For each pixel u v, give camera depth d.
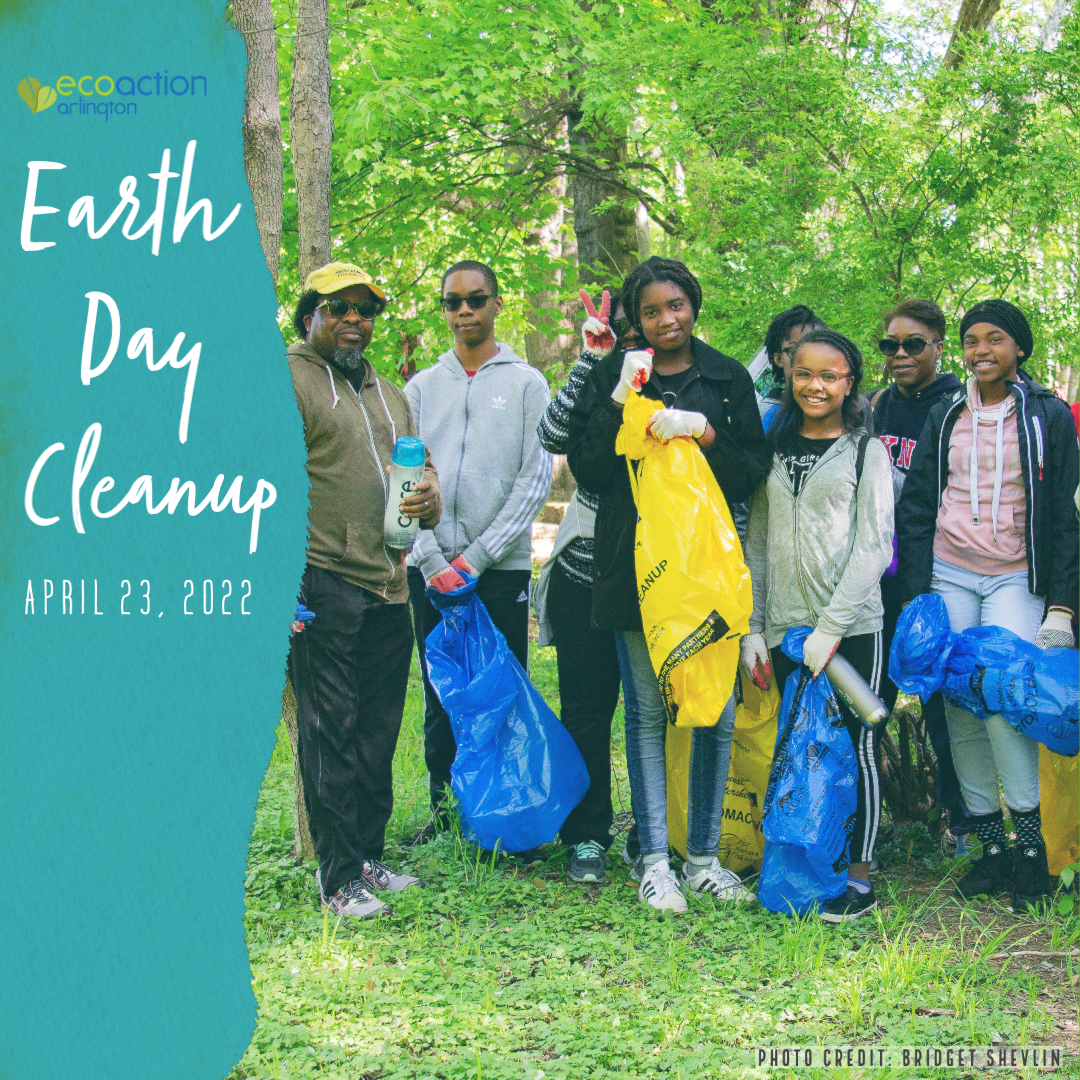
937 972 3.22
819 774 3.68
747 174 6.30
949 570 4.14
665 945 3.46
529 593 4.52
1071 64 5.70
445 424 4.43
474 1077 2.64
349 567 3.73
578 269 9.50
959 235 6.00
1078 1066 2.67
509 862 4.30
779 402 4.23
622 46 7.64
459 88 8.04
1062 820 3.88
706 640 3.54
